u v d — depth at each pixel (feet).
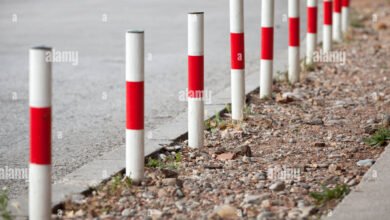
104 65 69.56
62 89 60.70
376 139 43.91
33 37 82.69
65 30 87.20
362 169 39.32
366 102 55.26
